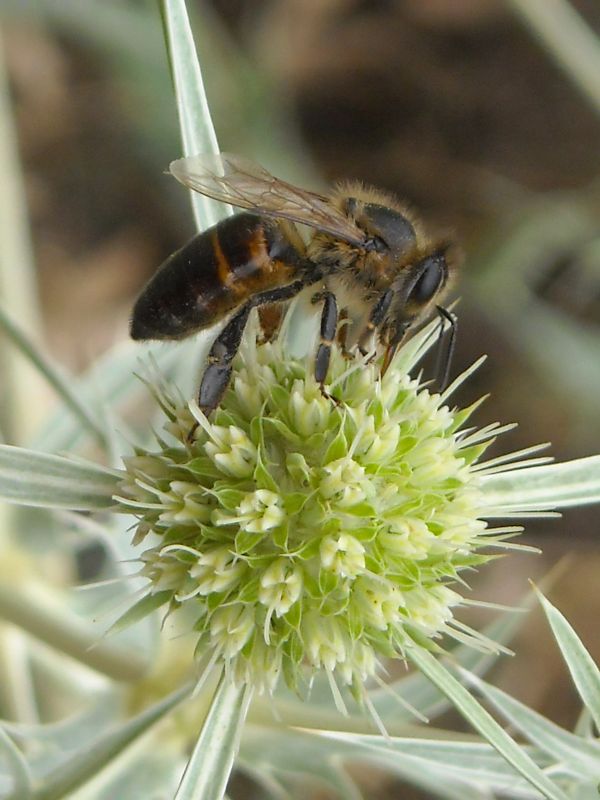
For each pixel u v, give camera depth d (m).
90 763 0.07
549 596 0.12
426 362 0.11
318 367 0.07
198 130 0.07
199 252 0.07
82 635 0.08
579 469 0.07
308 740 0.07
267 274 0.07
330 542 0.07
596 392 0.11
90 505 0.07
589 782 0.07
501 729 0.06
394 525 0.07
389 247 0.07
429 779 0.08
